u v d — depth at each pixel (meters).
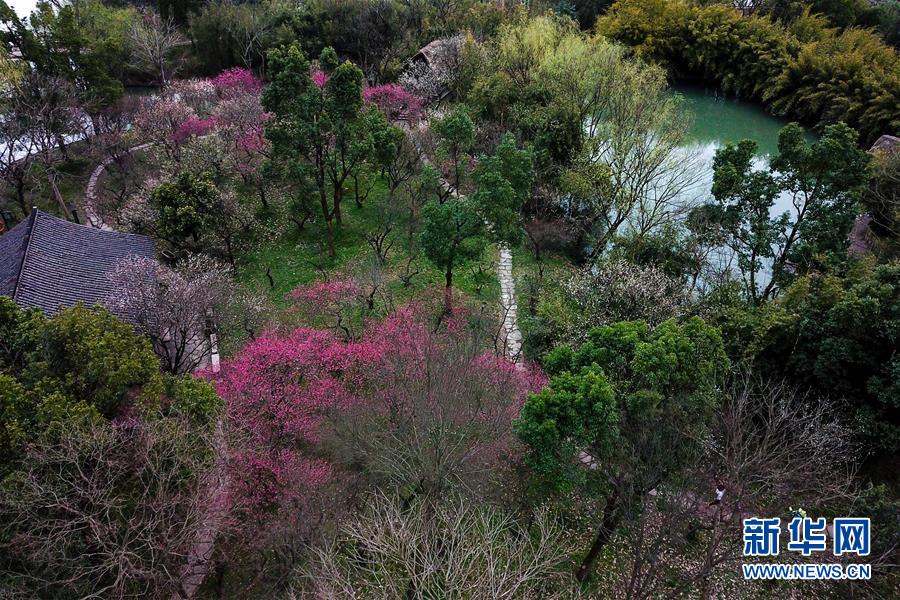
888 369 18.69
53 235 23.62
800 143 25.19
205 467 15.05
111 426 13.84
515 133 37.84
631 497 15.17
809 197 26.72
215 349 25.03
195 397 15.79
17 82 34.34
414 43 56.47
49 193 36.97
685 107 53.47
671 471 16.11
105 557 13.41
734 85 56.56
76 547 13.13
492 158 24.97
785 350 21.27
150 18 56.44
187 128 37.72
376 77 54.91
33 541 12.48
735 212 26.95
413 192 36.28
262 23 54.75
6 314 15.84
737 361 21.94
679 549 17.98
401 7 56.91
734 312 22.66
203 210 28.56
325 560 14.29
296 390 20.42
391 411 19.91
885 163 30.83
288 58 26.64
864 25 58.50
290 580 15.79
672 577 17.30
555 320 25.08
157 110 39.34
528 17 49.62
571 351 17.50
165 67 54.53
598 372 15.30
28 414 13.73
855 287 19.84
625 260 27.73
